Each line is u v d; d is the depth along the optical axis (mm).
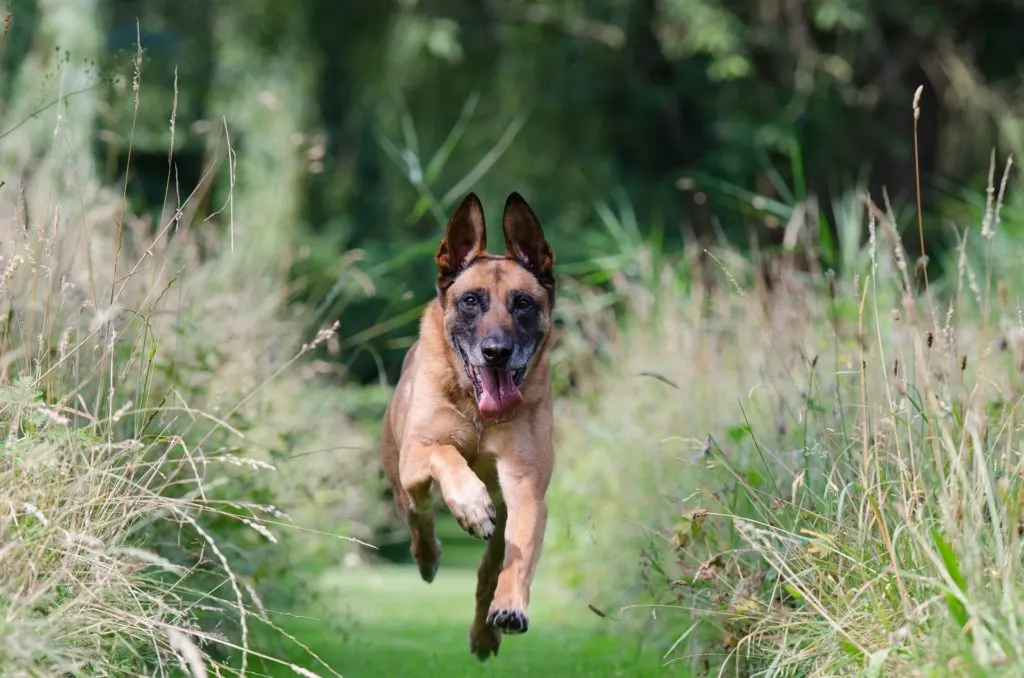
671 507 11234
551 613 14289
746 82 32000
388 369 31875
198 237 13586
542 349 9430
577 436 16578
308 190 31750
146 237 11812
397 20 34219
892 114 32906
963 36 33406
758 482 8844
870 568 7066
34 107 9375
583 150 34469
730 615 7867
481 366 8906
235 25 33219
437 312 9375
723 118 31391
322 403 14070
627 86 34031
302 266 28266
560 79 34156
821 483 8570
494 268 9406
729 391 11961
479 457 9234
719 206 31297
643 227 32188
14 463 6828
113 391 7824
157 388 9883
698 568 8562
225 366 11180
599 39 33094
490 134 34656
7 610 6020
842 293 12438
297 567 12977
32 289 8586
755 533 7395
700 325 13383
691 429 11398
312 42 34031
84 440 7199
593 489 14891
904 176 32188
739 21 31516
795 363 10836
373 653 11188
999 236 13383
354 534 18156
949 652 5867
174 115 8656
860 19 30203
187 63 34094
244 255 14312
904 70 33344
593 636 12367
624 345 16484
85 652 6465
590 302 17188
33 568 6398
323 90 36188
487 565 9977
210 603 9172
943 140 34844
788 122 30734
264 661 9914
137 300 9797
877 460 7246
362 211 35531
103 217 10688
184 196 33344
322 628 12445
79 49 20547
